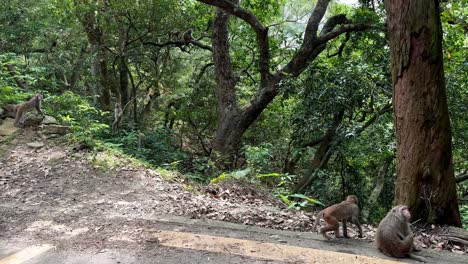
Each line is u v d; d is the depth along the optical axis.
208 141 16.47
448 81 9.33
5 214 5.63
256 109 12.16
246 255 4.56
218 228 5.36
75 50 15.96
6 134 8.48
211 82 15.38
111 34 14.04
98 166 7.52
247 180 8.04
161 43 14.85
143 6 12.85
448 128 5.59
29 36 13.87
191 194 6.81
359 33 12.45
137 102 17.97
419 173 5.54
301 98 11.30
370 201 10.86
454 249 5.04
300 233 5.32
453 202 5.64
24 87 11.26
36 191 6.53
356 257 4.57
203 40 17.02
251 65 15.59
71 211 5.82
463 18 8.42
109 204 6.12
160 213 5.85
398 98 5.65
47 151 8.07
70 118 9.35
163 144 12.52
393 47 5.61
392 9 5.52
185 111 15.16
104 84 16.02
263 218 5.83
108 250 4.60
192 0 14.55
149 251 4.59
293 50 14.37
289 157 13.35
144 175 7.38
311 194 10.94
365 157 11.05
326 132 11.07
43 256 4.42
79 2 13.09
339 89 9.75
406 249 4.56
